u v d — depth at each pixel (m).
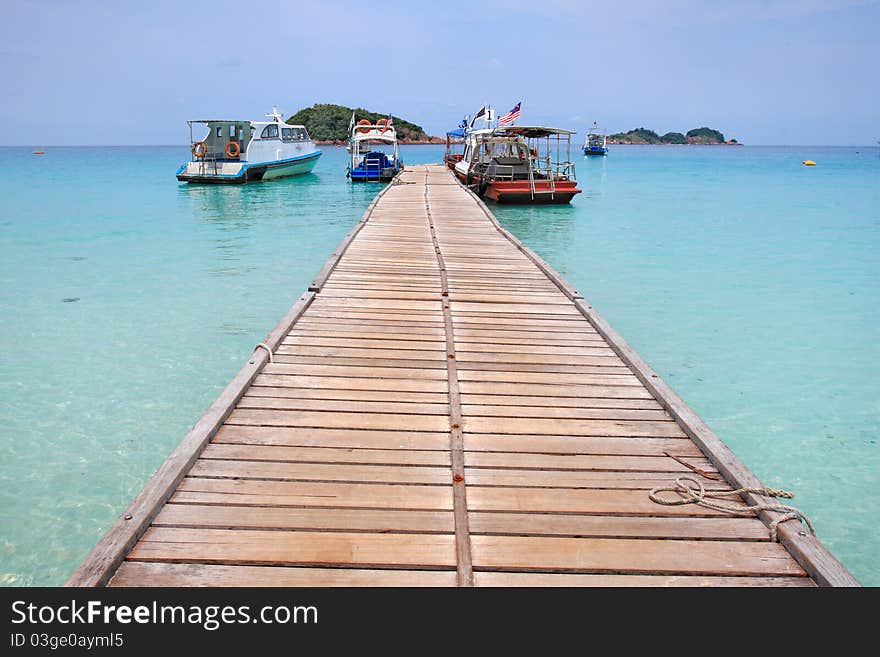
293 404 4.59
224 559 2.99
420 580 2.92
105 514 4.61
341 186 29.72
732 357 7.89
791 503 4.92
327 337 6.07
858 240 16.27
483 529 3.26
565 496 3.57
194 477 3.63
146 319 9.03
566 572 2.99
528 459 3.96
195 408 6.29
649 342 8.41
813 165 63.41
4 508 4.65
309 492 3.53
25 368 7.23
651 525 3.32
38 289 10.60
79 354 7.68
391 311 7.00
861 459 5.55
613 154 113.88
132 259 13.09
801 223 19.30
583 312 7.05
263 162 29.52
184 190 28.06
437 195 19.00
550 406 4.73
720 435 5.96
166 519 3.25
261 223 18.36
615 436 4.29
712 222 19.38
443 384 5.05
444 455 3.96
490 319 6.83
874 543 4.46
